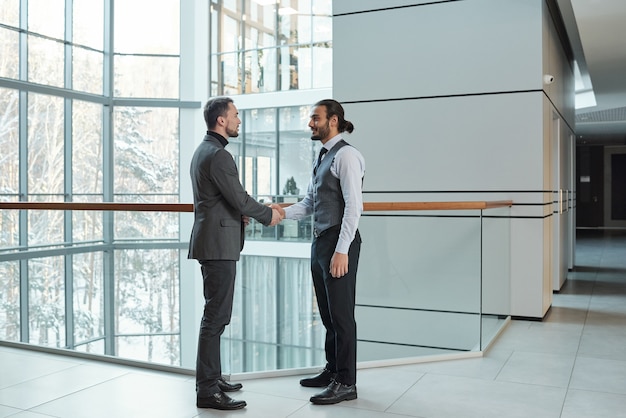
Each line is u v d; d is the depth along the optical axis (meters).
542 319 5.89
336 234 3.54
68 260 4.76
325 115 3.59
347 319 3.53
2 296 4.95
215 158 3.38
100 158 13.33
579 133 19.56
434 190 6.25
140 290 4.41
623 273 9.23
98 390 3.71
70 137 12.55
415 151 6.32
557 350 4.74
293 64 12.20
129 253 4.51
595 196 23.56
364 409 3.39
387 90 6.42
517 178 5.96
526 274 5.93
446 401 3.54
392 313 4.52
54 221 4.89
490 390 3.75
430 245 4.52
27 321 4.83
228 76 13.10
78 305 4.64
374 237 4.51
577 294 7.38
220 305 3.46
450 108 6.18
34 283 4.84
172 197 13.96
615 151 23.38
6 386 3.78
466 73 6.12
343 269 3.45
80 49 12.92
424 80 6.27
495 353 4.66
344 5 6.59
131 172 13.75
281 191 12.20
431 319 4.53
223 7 13.14
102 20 13.39
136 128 13.77
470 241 4.55
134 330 4.40
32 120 11.77
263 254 4.03
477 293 4.55
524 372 4.14
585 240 16.22
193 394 3.64
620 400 3.58
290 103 12.02
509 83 5.98
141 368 4.21
